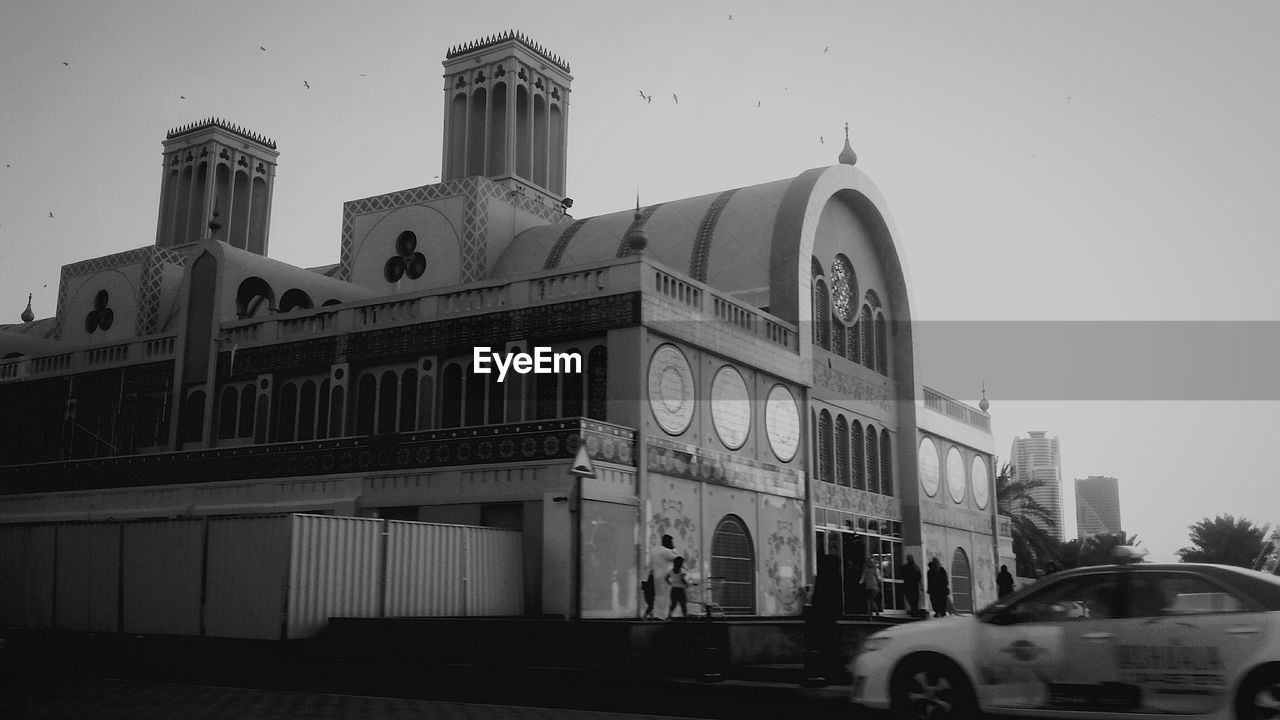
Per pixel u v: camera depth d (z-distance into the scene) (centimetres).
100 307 4719
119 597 2250
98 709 1398
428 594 2239
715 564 2836
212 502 2991
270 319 3247
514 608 2425
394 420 2955
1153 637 1077
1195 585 1087
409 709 1422
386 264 4094
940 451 4500
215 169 5503
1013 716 1135
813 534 3316
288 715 1349
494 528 2417
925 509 4241
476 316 2855
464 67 4694
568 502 2380
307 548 2030
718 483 2875
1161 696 1064
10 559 2477
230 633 2061
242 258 3488
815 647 1558
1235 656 1034
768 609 3036
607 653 1767
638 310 2609
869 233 4159
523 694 1584
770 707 1427
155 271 4544
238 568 2078
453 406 2873
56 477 3353
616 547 2466
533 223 4191
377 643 1975
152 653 2120
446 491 2580
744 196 3653
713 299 2952
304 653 1967
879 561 3675
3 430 3881
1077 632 1114
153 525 2227
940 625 1190
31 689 1652
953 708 1157
